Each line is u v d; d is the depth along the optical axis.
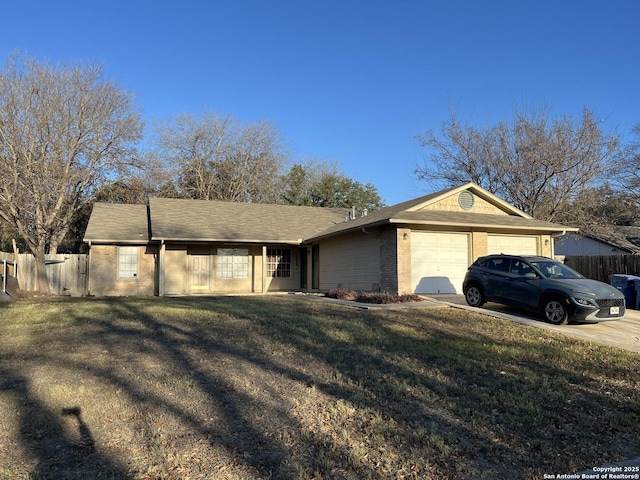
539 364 7.25
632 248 28.16
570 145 25.14
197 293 21.86
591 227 25.88
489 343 8.58
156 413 4.91
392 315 11.62
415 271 16.56
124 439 4.30
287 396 5.54
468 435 4.59
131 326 9.94
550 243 19.05
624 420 5.04
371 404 5.31
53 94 25.08
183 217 22.23
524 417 5.03
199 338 8.70
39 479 3.57
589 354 8.01
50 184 23.45
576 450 4.33
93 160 27.77
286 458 4.00
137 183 30.34
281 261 23.94
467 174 28.75
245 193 43.34
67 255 21.58
